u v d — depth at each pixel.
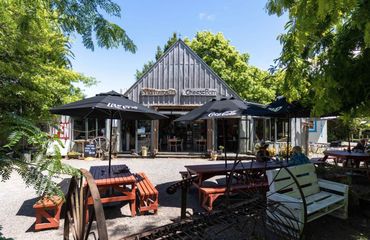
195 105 15.46
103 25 2.21
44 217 4.88
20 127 1.19
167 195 6.72
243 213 3.67
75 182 2.65
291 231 3.91
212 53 21.28
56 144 1.30
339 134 25.12
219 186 5.84
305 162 5.93
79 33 2.26
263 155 7.39
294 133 17.75
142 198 5.25
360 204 5.47
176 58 15.91
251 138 15.91
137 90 15.83
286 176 4.55
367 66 3.60
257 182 6.05
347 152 9.84
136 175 6.55
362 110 4.36
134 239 2.88
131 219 5.00
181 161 13.48
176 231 3.13
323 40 3.65
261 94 20.09
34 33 2.37
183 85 15.76
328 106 3.78
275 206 3.95
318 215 4.23
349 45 3.51
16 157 1.22
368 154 9.08
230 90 15.40
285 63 4.16
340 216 4.82
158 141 17.03
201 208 5.60
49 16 2.19
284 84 4.48
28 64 2.58
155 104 15.59
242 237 3.75
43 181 1.24
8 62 2.41
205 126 17.38
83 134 15.48
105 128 15.79
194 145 16.92
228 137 16.53
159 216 5.17
